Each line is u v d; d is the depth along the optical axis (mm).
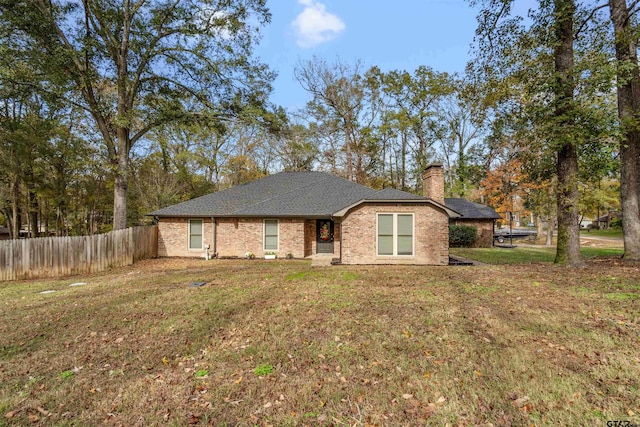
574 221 10211
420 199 13750
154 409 3506
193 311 6887
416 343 4898
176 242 18844
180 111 18547
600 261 10641
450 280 9117
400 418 3207
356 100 33188
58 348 5199
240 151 33062
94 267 14227
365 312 6406
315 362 4449
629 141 10477
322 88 32719
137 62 18781
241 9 18219
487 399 3445
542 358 4254
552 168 11344
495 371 3990
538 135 10289
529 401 3371
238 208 18906
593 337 4773
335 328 5609
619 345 4488
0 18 14766
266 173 34906
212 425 3207
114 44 17312
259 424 3203
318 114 33250
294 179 22156
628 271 8625
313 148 33719
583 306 6102
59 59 15086
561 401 3340
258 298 7828
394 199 13867
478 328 5352
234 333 5602
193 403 3590
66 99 16516
